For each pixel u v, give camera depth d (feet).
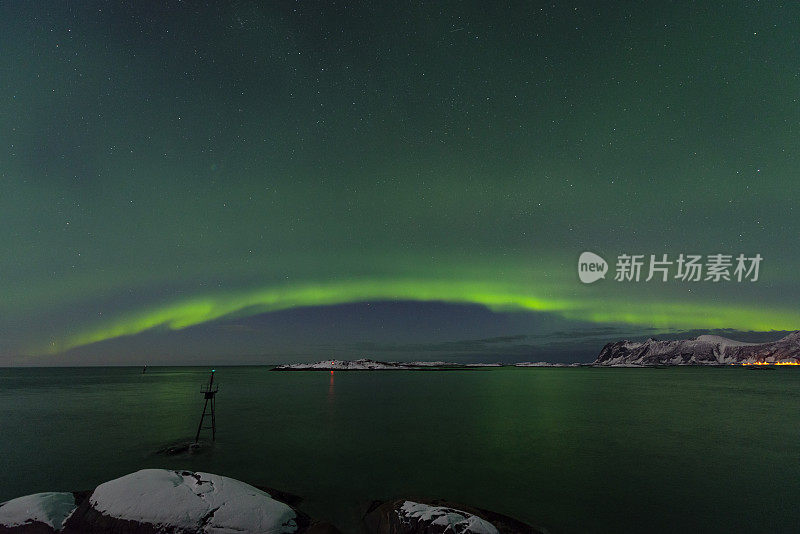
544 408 170.91
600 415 147.74
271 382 409.69
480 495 60.64
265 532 40.88
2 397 221.25
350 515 52.70
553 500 58.75
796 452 88.33
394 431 113.29
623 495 60.90
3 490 63.26
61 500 45.03
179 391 269.23
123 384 353.92
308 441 99.19
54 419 135.23
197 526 39.58
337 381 437.58
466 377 561.02
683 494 61.31
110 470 73.72
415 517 42.29
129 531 38.73
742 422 131.23
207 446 93.20
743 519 52.49
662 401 204.03
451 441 99.09
